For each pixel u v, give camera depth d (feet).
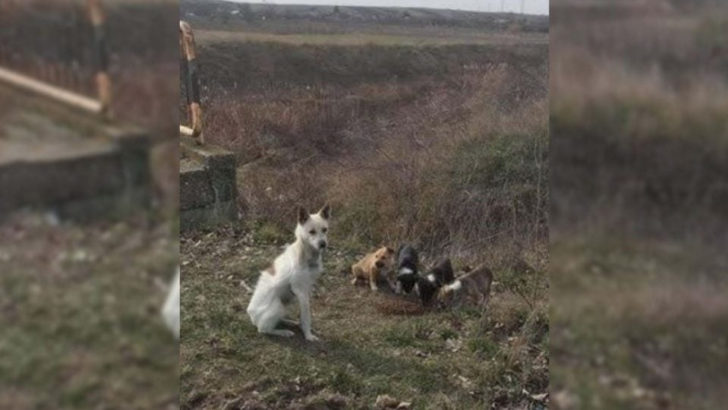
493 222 24.22
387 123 43.73
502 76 38.06
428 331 16.31
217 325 15.43
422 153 29.73
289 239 21.47
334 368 14.16
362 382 13.76
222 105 40.09
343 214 25.20
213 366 13.71
